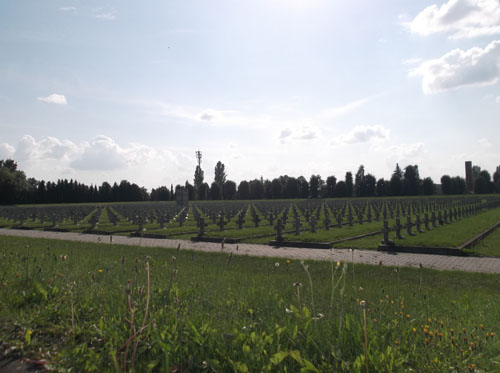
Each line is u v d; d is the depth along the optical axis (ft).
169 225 98.27
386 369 10.64
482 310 19.97
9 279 23.30
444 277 33.96
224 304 18.80
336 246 56.49
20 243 55.57
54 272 25.70
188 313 16.20
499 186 355.56
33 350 13.94
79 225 101.35
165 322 14.69
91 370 12.10
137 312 15.69
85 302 18.52
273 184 317.22
